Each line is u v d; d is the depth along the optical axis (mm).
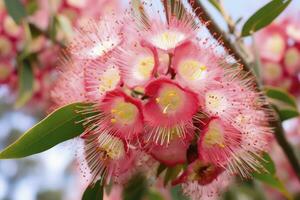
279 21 721
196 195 508
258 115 514
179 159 476
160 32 486
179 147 475
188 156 484
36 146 501
